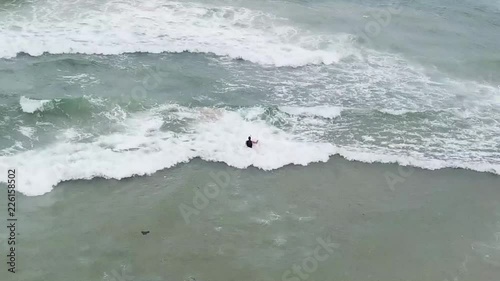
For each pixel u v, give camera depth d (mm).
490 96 24000
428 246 16812
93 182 17875
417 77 24719
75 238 15914
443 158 20344
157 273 15156
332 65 24797
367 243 16688
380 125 21516
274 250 16172
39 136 19078
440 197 18750
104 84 21859
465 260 16438
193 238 16328
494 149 21047
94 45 23875
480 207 18484
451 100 23438
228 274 15320
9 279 14445
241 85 22828
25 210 16594
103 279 14812
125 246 15844
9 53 22812
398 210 18031
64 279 14672
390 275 15734
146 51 24109
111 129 19812
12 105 20141
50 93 20969
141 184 18047
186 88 22250
